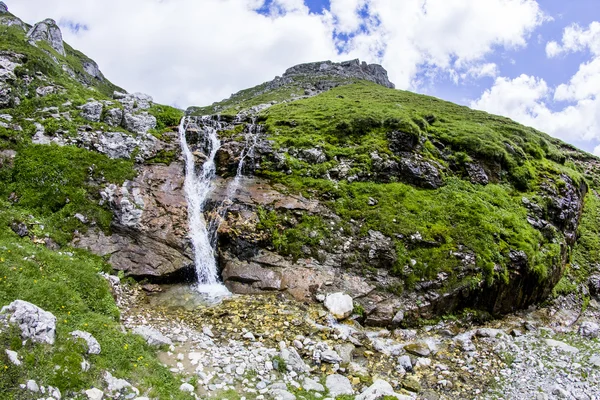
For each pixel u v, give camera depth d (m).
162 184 22.11
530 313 20.33
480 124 35.09
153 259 18.08
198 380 10.91
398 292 17.33
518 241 20.89
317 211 20.89
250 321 14.90
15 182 19.05
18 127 21.45
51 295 11.94
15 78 24.95
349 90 65.06
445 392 12.48
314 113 34.06
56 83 27.05
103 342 10.73
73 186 19.67
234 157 25.39
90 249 17.55
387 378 12.77
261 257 18.66
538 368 14.31
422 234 19.77
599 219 31.80
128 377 9.88
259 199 21.58
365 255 18.75
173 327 13.90
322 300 16.59
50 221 17.84
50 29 57.97
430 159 26.17
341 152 26.05
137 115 27.02
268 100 79.81
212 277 18.91
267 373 11.77
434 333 16.39
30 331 9.16
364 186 23.16
